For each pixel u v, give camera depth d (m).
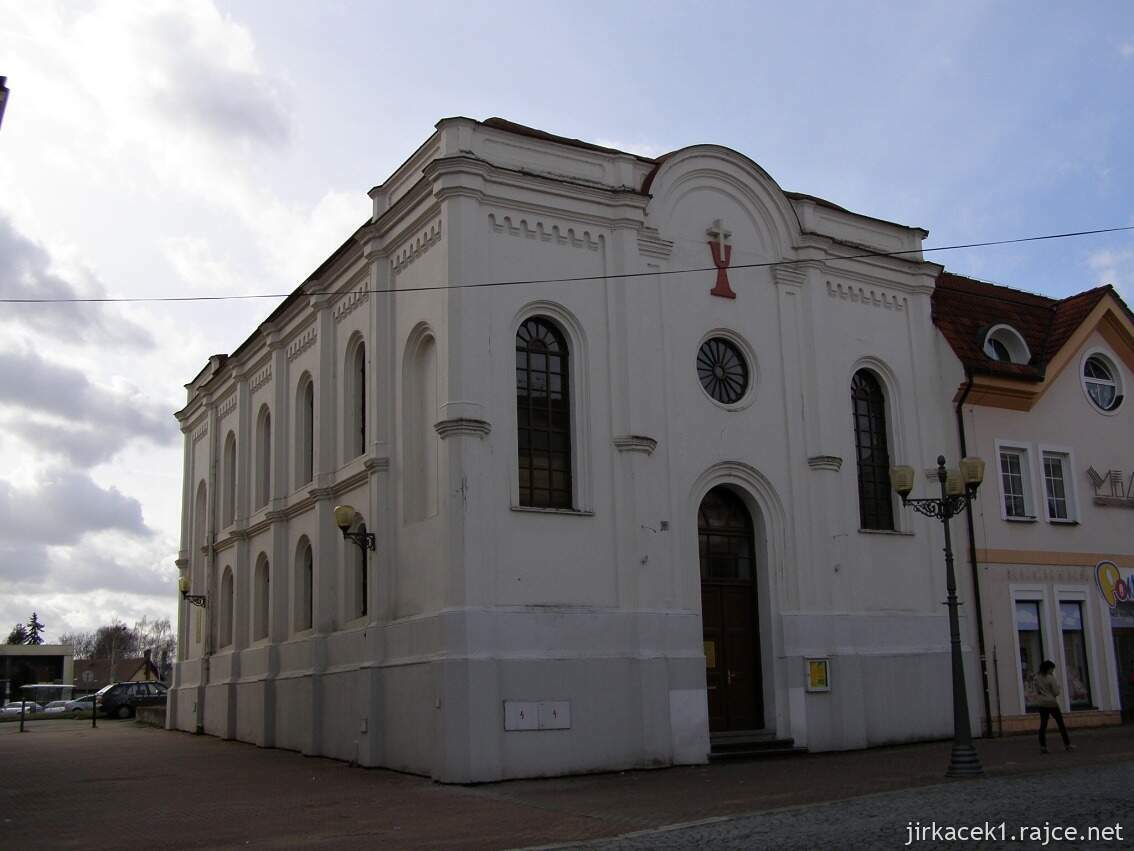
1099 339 29.59
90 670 127.88
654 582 20.73
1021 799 14.66
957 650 18.19
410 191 21.20
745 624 22.94
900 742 23.59
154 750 27.45
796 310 24.28
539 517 19.95
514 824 14.33
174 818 15.71
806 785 17.08
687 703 20.58
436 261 20.62
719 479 22.56
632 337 21.38
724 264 23.33
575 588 20.06
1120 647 27.83
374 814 15.60
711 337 23.09
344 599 24.16
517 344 20.73
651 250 22.23
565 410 21.05
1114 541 28.41
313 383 27.23
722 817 14.03
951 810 13.90
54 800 17.89
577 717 19.42
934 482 25.62
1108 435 29.08
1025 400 27.39
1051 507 27.73
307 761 23.42
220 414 35.34
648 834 13.10
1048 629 26.58
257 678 28.58
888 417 25.66
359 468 23.58
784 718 22.33
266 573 30.52
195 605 35.88
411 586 20.80
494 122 22.53
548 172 21.39
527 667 19.12
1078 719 26.47
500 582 19.33
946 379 26.50
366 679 21.55
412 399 21.67
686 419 22.17
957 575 25.53
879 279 25.84
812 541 23.38
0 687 83.38
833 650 22.97
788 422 23.61
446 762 18.34
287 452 28.62
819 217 25.34
